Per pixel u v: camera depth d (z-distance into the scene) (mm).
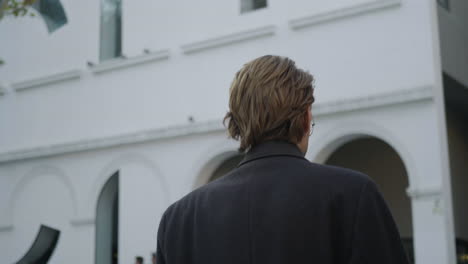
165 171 14289
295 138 1604
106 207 15461
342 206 1439
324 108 12219
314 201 1455
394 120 11586
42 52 16609
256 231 1481
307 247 1426
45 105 16391
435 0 11688
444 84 13617
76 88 15922
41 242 7555
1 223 16656
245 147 1638
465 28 14203
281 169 1541
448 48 13188
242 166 1614
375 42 11992
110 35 15633
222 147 13578
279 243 1441
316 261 1417
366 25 12117
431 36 11453
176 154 14203
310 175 1500
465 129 16156
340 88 12273
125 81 15172
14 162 16766
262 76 1593
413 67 11562
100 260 15227
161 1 14820
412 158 11305
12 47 17141
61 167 15961
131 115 14977
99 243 15289
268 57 1646
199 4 14258
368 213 1418
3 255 16562
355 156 15906
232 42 13672
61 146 15797
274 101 1568
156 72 14719
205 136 13859
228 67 13719
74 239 15477
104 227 15383
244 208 1522
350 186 1455
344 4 12375
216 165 13969
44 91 16469
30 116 16625
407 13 11719
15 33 17125
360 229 1409
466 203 15578
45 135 16297
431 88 11219
